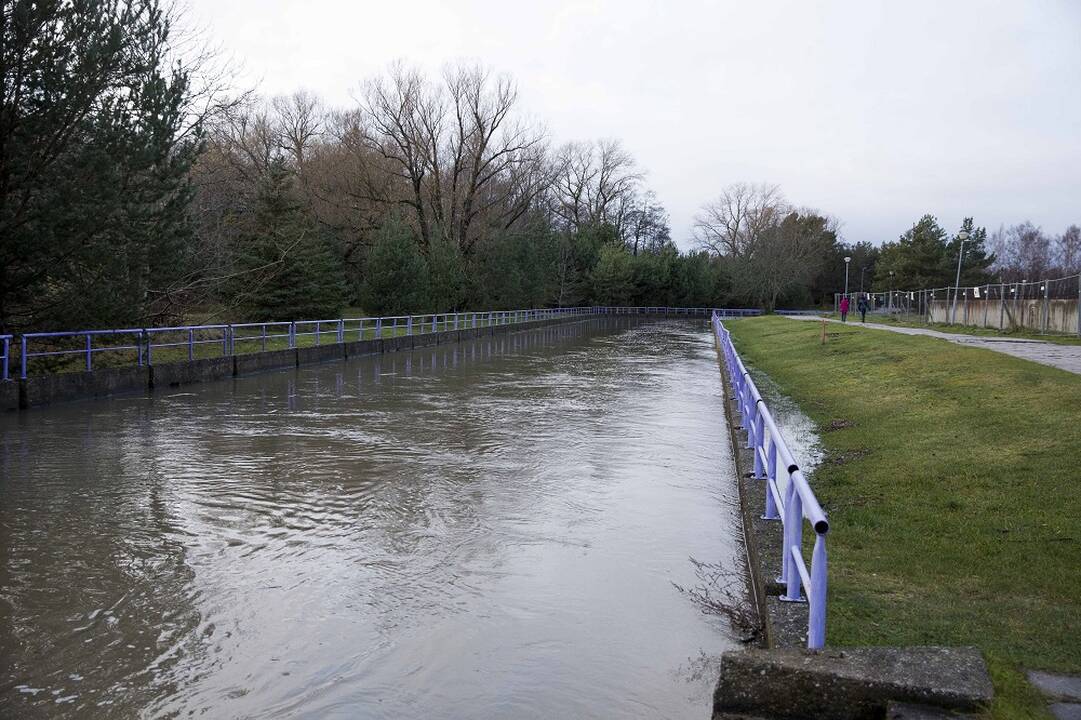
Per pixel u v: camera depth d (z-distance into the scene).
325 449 12.01
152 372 19.28
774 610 5.11
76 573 6.73
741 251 103.06
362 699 4.75
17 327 17.62
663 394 19.52
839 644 4.53
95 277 17.88
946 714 3.57
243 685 4.90
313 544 7.56
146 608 6.02
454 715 4.59
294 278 35.72
